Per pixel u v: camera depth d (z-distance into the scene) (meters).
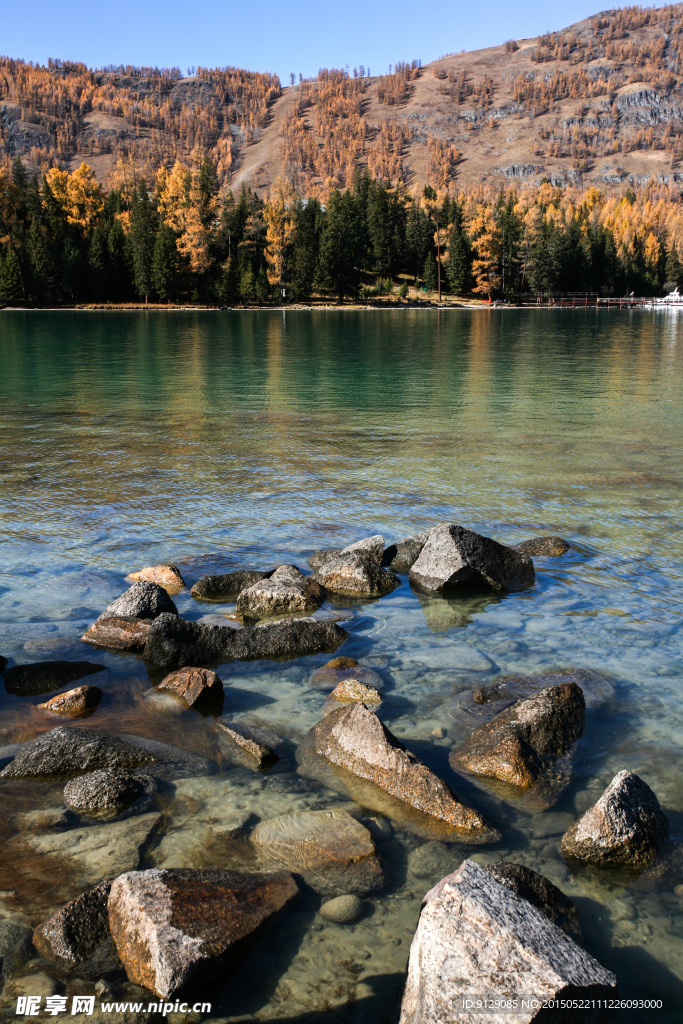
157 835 3.29
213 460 10.81
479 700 4.51
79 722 4.30
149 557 7.02
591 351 31.53
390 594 6.38
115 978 2.56
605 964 2.62
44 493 9.06
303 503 8.69
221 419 14.33
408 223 120.12
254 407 15.82
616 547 7.23
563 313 84.12
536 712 4.08
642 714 4.32
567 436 12.48
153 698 4.58
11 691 4.67
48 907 2.87
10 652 5.15
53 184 106.81
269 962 2.65
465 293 112.62
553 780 3.71
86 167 108.00
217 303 95.38
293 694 4.67
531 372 23.19
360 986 2.55
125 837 3.26
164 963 2.49
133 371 23.31
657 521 7.96
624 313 83.81
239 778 3.74
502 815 3.47
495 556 6.52
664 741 4.05
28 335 41.12
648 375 22.22
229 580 6.35
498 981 2.28
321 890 2.96
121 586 6.33
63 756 3.83
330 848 3.15
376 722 3.86
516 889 2.77
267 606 5.93
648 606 5.95
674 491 9.07
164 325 54.09
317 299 102.81
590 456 10.96
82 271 90.25
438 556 6.48
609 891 3.00
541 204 141.38
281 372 23.25
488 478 9.73
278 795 3.59
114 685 4.77
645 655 5.10
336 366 25.20
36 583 6.36
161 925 2.61
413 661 5.07
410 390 18.73
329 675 4.89
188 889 2.78
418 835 3.31
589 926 2.81
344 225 100.62
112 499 8.83
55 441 12.16
